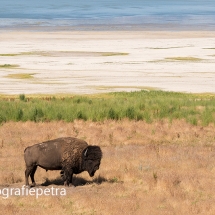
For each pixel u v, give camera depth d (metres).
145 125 97.06
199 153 73.50
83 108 107.81
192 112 109.88
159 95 156.88
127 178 58.12
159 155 71.31
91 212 45.69
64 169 53.91
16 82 199.50
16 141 82.31
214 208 46.41
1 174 59.78
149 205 47.03
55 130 91.62
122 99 134.25
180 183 55.56
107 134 88.19
